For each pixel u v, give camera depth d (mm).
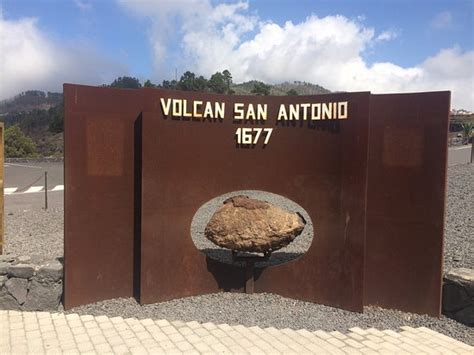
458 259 7328
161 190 6250
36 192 19062
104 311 5883
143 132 6074
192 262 6574
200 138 6523
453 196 13312
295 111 6570
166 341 4910
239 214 6496
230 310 6012
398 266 6168
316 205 6473
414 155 6031
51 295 5898
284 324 5551
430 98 5906
